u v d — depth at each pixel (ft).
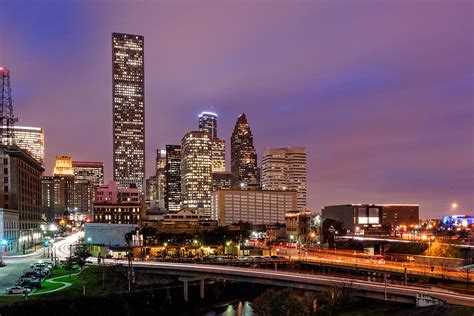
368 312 410.11
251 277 497.46
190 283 548.31
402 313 382.63
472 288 466.70
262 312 359.87
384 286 421.59
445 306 364.58
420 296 387.96
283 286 501.56
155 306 473.67
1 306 343.26
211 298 552.41
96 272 499.92
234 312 501.56
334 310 411.34
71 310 380.17
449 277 484.33
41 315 360.28
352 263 594.24
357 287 429.79
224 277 514.68
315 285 451.94
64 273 497.05
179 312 495.82
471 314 338.75
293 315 358.23
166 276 552.82
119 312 424.05
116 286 465.06
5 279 442.50
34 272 449.89
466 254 650.02
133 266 539.29
